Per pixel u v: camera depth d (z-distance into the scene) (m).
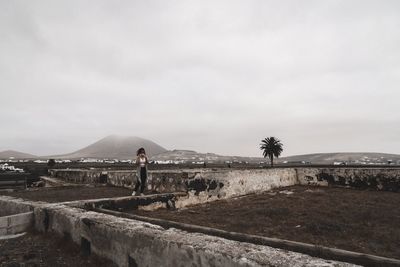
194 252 2.92
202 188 10.88
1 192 11.15
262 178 14.29
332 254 3.29
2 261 4.35
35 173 26.31
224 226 6.93
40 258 4.49
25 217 6.02
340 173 14.98
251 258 2.54
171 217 7.91
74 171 19.12
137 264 3.58
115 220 4.38
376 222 7.15
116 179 14.03
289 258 2.53
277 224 7.14
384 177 13.36
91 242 4.42
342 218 7.60
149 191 11.60
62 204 6.66
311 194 12.45
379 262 3.01
